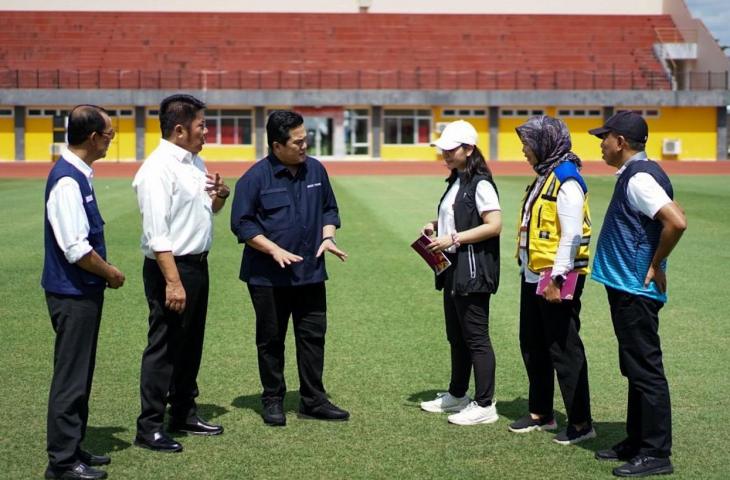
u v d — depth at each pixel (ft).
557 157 18.98
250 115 155.74
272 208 20.18
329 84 161.07
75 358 17.16
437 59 168.35
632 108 159.22
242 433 19.79
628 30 178.09
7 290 36.04
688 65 174.09
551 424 20.13
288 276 20.18
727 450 18.61
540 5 183.83
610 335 28.91
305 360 20.75
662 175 17.35
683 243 50.96
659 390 17.31
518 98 155.33
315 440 19.31
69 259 16.75
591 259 45.60
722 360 25.86
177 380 19.62
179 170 18.83
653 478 17.11
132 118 154.40
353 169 137.90
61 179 16.87
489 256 20.33
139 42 169.78
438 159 158.40
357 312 32.60
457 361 21.26
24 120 153.48
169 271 18.30
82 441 18.22
